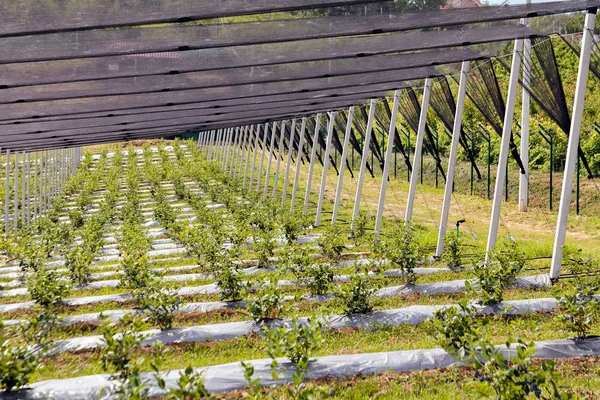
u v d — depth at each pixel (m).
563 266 9.95
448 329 5.77
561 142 20.30
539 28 8.60
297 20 6.64
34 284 8.82
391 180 26.95
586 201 17.62
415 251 9.22
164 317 7.55
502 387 4.29
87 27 5.60
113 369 5.99
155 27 6.35
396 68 9.12
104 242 15.04
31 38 6.06
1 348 5.63
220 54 7.45
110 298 9.73
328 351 6.52
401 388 5.43
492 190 21.53
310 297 8.92
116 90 8.19
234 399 5.38
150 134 17.22
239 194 23.86
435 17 6.87
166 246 15.33
